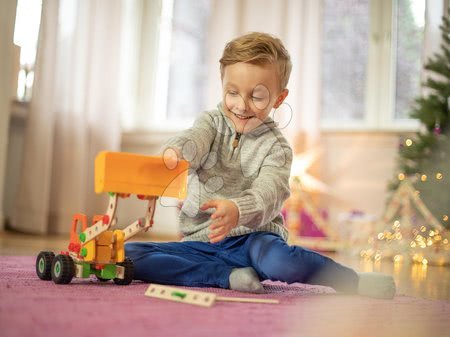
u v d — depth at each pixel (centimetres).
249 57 125
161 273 121
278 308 94
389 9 382
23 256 186
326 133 375
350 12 389
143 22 425
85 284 114
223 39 380
